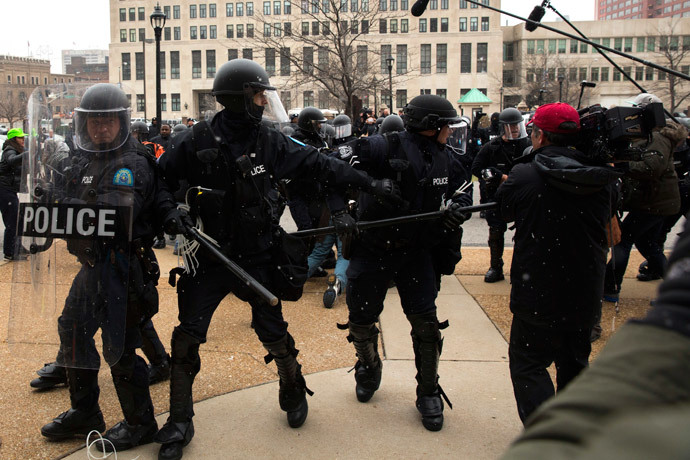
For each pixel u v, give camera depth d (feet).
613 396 2.14
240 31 196.75
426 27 208.03
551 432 2.11
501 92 185.68
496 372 12.21
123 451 9.20
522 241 8.47
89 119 8.27
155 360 11.72
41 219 8.60
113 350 8.46
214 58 206.28
